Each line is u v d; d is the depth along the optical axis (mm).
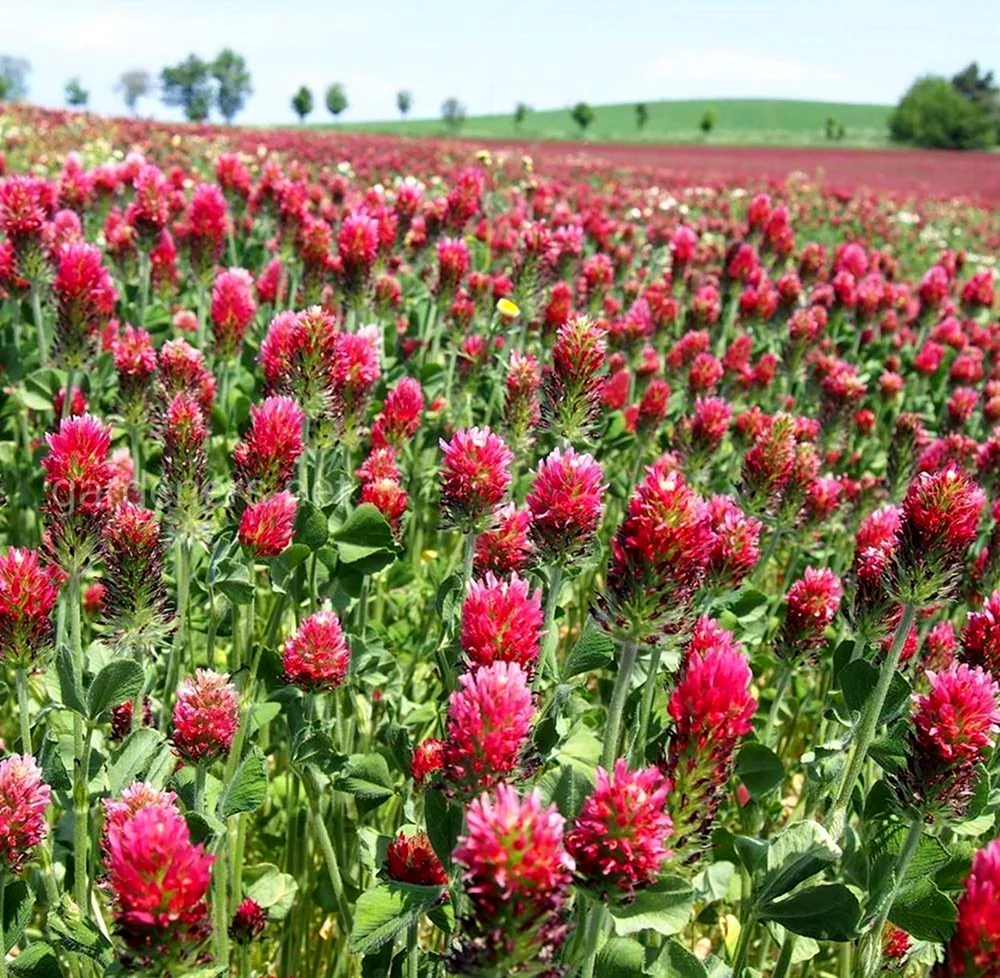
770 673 638
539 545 352
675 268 1088
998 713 315
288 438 389
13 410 633
